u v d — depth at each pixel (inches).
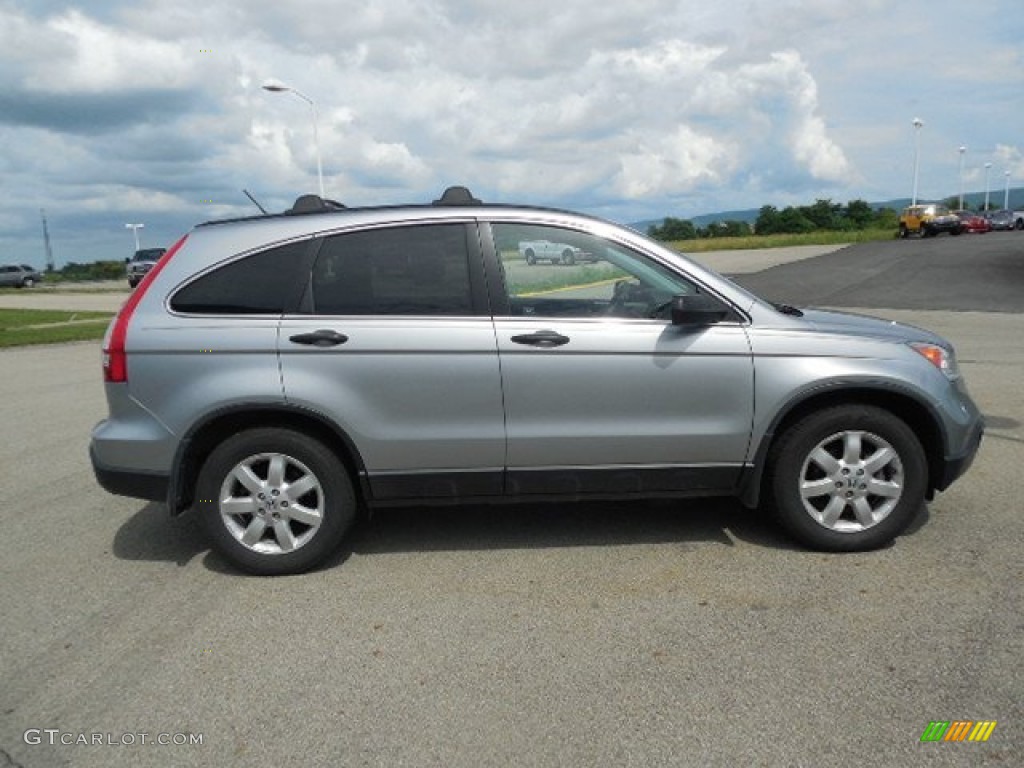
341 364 148.7
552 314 153.1
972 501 183.0
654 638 127.4
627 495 158.1
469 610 139.3
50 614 142.6
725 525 175.5
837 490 155.7
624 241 155.7
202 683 118.6
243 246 154.1
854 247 1648.6
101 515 196.5
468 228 154.3
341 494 154.6
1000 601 134.6
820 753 98.3
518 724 106.3
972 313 603.8
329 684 117.3
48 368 464.1
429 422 150.9
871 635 125.3
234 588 151.6
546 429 151.8
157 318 150.8
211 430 154.0
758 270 1158.3
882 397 157.8
